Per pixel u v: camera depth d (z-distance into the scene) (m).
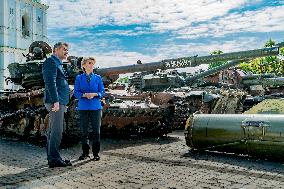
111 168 6.42
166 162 6.97
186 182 5.38
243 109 16.56
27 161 7.20
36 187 5.14
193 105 12.57
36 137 9.62
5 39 53.12
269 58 47.41
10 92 11.08
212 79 21.97
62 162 6.62
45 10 62.03
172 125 11.18
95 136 7.27
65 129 8.79
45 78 6.52
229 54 11.01
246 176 5.78
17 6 55.41
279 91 21.36
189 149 8.59
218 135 7.64
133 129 10.93
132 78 16.86
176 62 11.34
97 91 7.43
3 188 5.10
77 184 5.29
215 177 5.71
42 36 61.38
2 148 8.98
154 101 11.34
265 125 6.99
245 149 7.32
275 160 7.09
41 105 9.72
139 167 6.49
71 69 10.13
